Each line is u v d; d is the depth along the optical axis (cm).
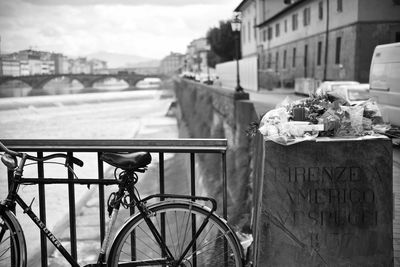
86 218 1138
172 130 4788
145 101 9544
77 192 1409
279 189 341
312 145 337
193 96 5203
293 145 338
